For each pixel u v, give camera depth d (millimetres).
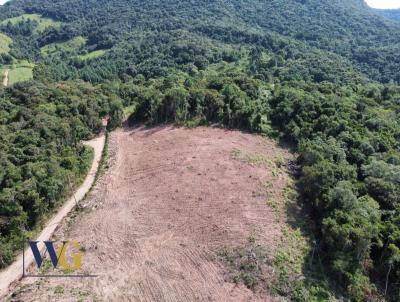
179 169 61750
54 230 48281
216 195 53969
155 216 50188
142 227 48094
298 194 54562
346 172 52812
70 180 57281
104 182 59656
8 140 63688
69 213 51938
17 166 56625
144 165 64500
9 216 46344
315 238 45812
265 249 43062
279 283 38844
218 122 80875
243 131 77062
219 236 45625
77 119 77062
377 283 40844
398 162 58094
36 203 47969
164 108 82812
